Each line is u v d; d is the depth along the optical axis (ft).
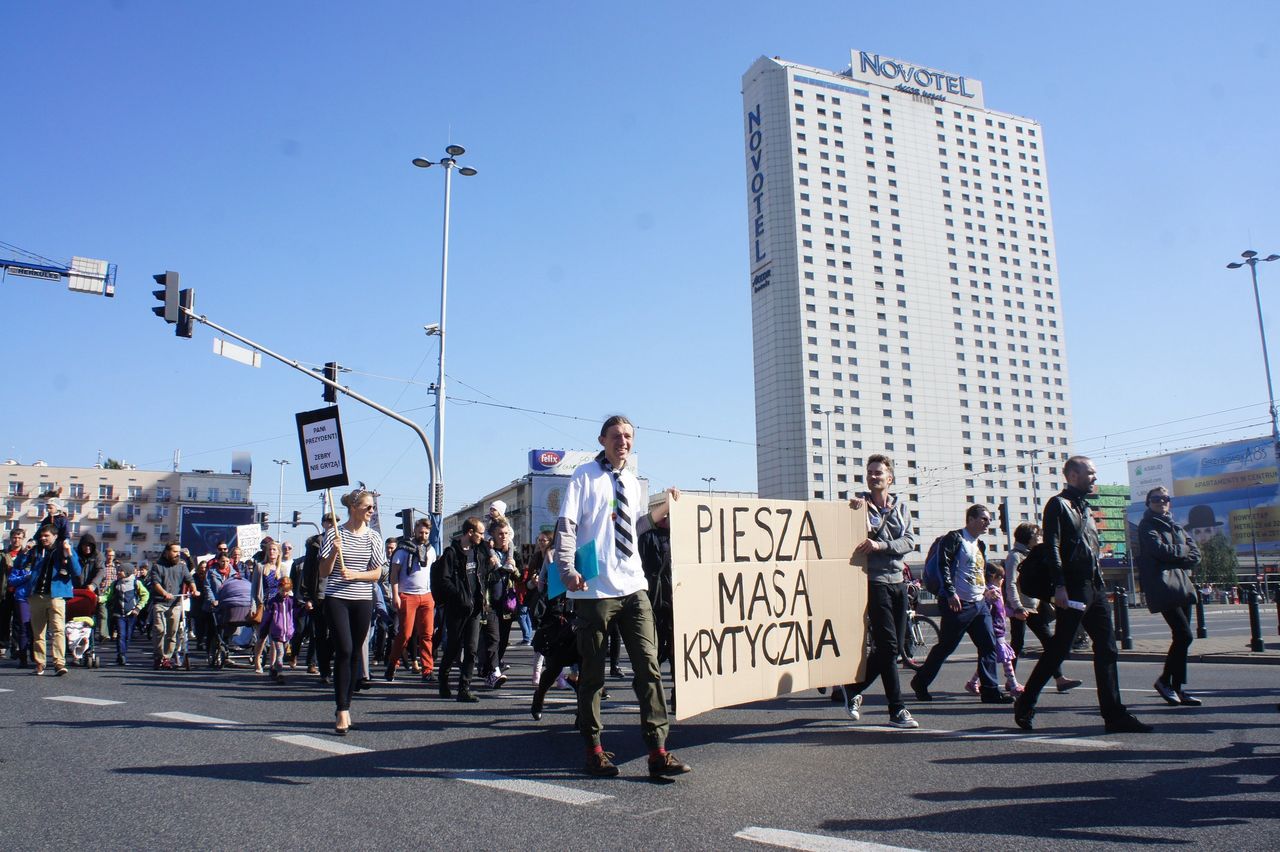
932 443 425.28
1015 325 458.91
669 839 12.79
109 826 13.74
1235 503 279.28
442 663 30.86
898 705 22.40
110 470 344.08
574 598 17.81
